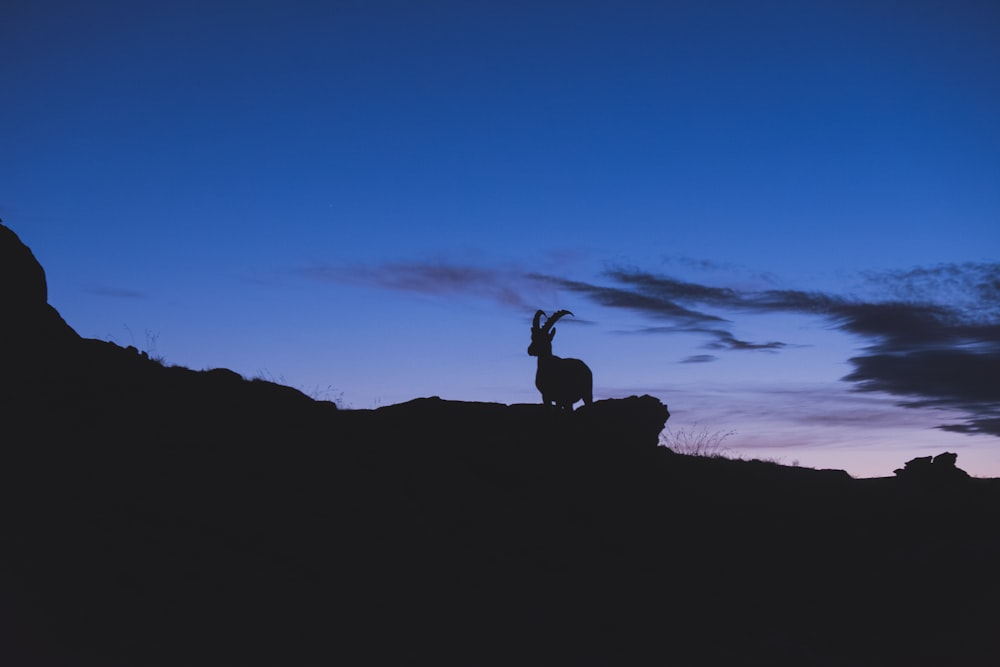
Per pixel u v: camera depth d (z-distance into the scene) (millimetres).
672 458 19000
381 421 16656
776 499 18016
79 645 8594
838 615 13211
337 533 11945
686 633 11812
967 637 12289
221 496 11742
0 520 9852
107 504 10727
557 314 17281
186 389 14344
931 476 20484
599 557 13820
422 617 10805
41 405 11969
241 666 8836
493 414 18016
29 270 13648
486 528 13734
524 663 10180
